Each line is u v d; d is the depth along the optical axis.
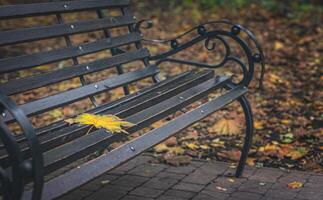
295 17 9.77
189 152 4.20
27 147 2.45
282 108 5.27
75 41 8.27
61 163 2.33
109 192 3.46
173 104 3.17
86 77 6.46
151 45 7.84
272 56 7.24
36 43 8.06
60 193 2.22
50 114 5.20
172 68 6.73
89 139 2.56
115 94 5.75
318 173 3.75
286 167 3.92
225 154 4.12
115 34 8.73
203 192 3.45
